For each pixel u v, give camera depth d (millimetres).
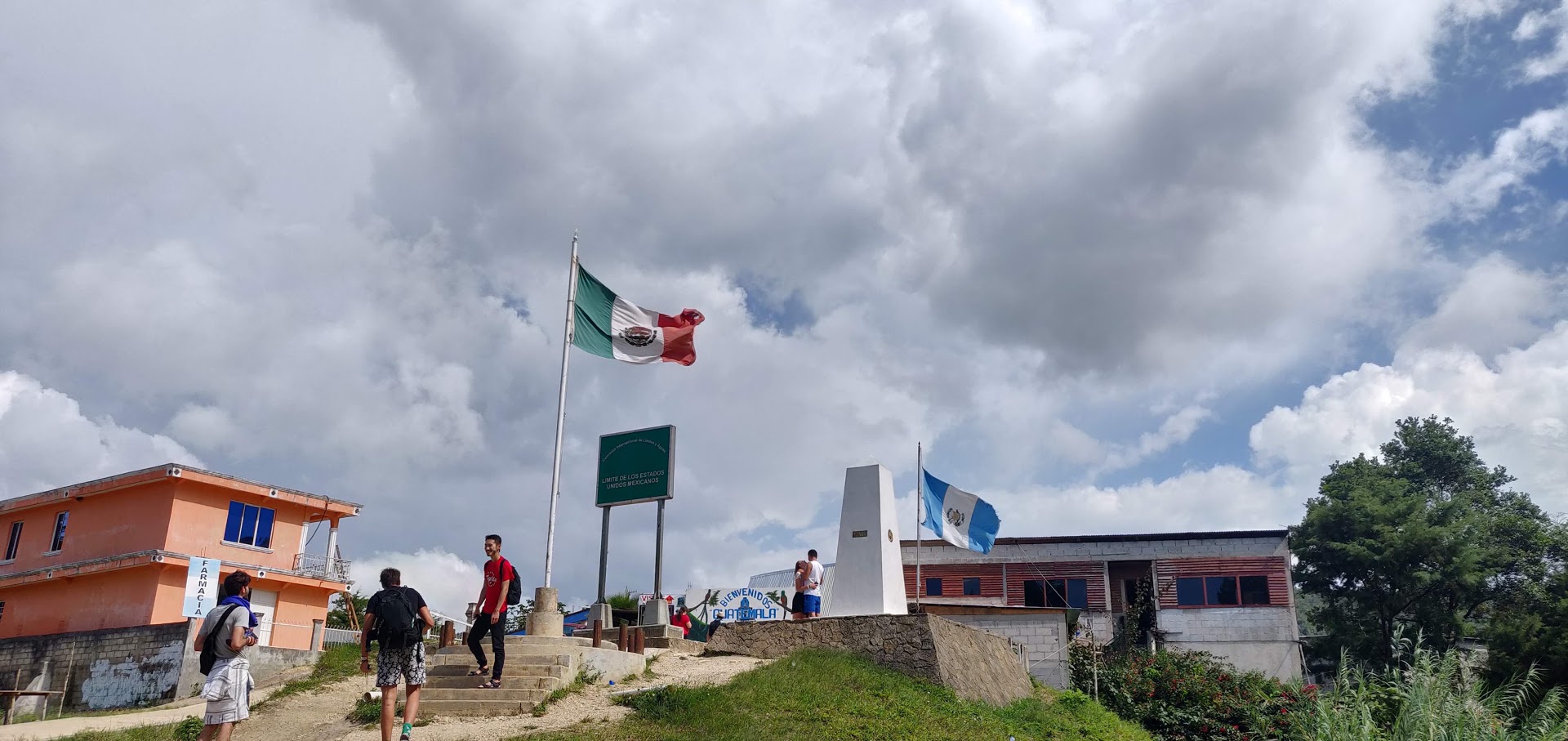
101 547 34688
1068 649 30734
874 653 20062
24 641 29594
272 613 35469
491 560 15812
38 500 36281
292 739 14883
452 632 19094
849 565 22703
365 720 15094
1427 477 51938
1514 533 45344
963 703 18938
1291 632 41688
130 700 26906
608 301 22312
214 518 34562
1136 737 23047
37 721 21016
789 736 14461
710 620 36094
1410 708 21297
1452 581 41750
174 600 33031
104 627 33438
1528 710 22031
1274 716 26266
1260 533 43219
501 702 15031
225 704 11016
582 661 16859
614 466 24312
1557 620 35969
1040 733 19219
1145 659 31391
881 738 15195
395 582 12984
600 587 23500
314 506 36969
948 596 44781
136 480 34062
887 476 23578
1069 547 44562
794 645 20594
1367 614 43312
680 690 15727
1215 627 42344
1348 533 44688
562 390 20688
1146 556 43875
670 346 22688
